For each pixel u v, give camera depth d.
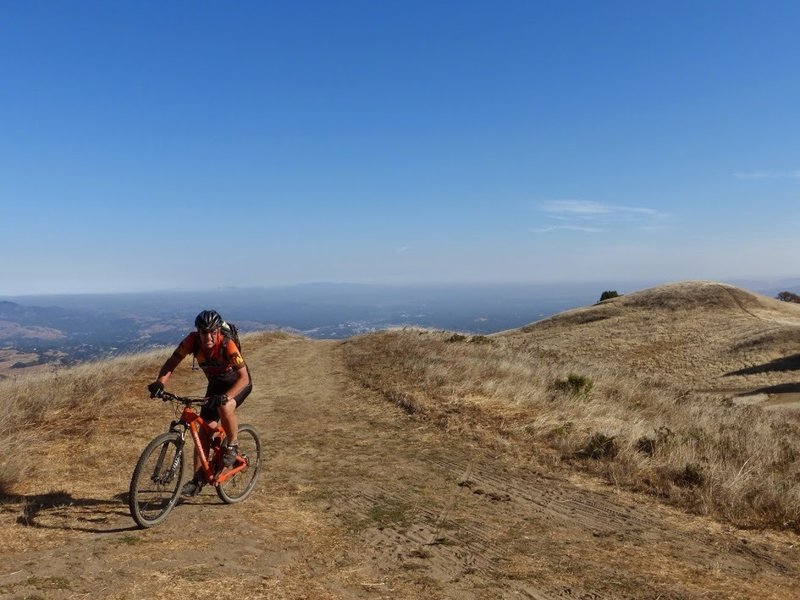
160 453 5.02
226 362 5.39
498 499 6.37
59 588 3.47
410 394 12.47
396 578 4.19
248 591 3.69
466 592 4.00
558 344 50.94
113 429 9.16
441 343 22.75
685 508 6.19
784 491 6.42
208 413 5.45
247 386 5.55
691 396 17.30
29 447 7.46
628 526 5.62
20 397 10.59
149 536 4.61
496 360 17.75
